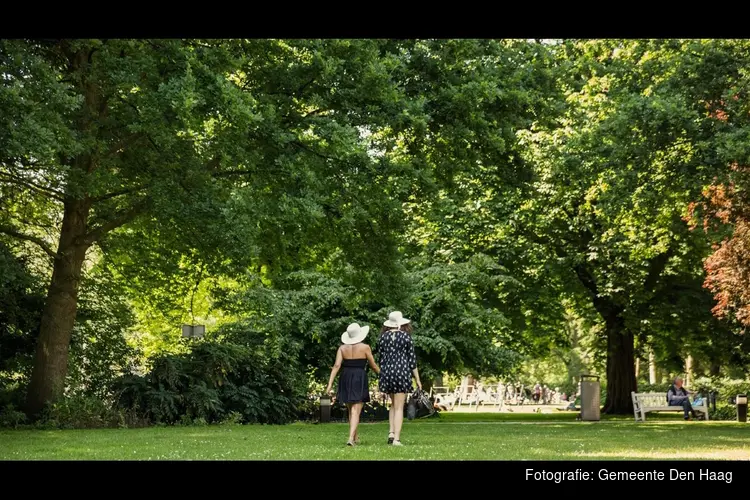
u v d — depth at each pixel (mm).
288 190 20766
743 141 21312
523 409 54219
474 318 31125
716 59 23422
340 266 25094
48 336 21891
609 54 29156
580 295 37750
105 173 19516
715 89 23391
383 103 21891
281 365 27500
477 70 23625
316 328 29750
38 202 23969
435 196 23562
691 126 22625
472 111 22641
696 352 38625
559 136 30156
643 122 23141
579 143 26641
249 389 26156
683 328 36750
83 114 19078
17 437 15766
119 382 23891
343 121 21125
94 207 23594
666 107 22672
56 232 25844
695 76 23625
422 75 23359
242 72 21656
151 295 27453
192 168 19750
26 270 23297
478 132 23062
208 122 18672
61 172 17953
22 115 15102
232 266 22188
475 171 25094
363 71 21219
